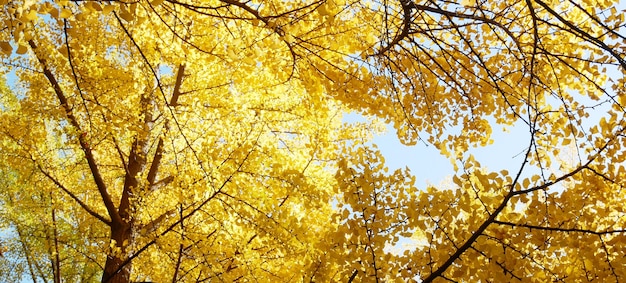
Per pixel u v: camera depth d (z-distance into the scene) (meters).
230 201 3.13
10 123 3.62
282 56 2.98
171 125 3.32
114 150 4.55
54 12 1.65
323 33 2.95
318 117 3.64
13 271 6.03
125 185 4.32
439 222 2.44
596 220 2.53
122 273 3.70
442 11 2.27
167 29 2.85
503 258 2.33
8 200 5.79
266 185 3.04
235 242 3.07
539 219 2.41
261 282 3.09
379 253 2.48
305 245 2.83
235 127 3.15
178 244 3.31
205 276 3.34
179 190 3.02
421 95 3.30
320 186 3.68
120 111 3.08
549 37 3.13
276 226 2.83
